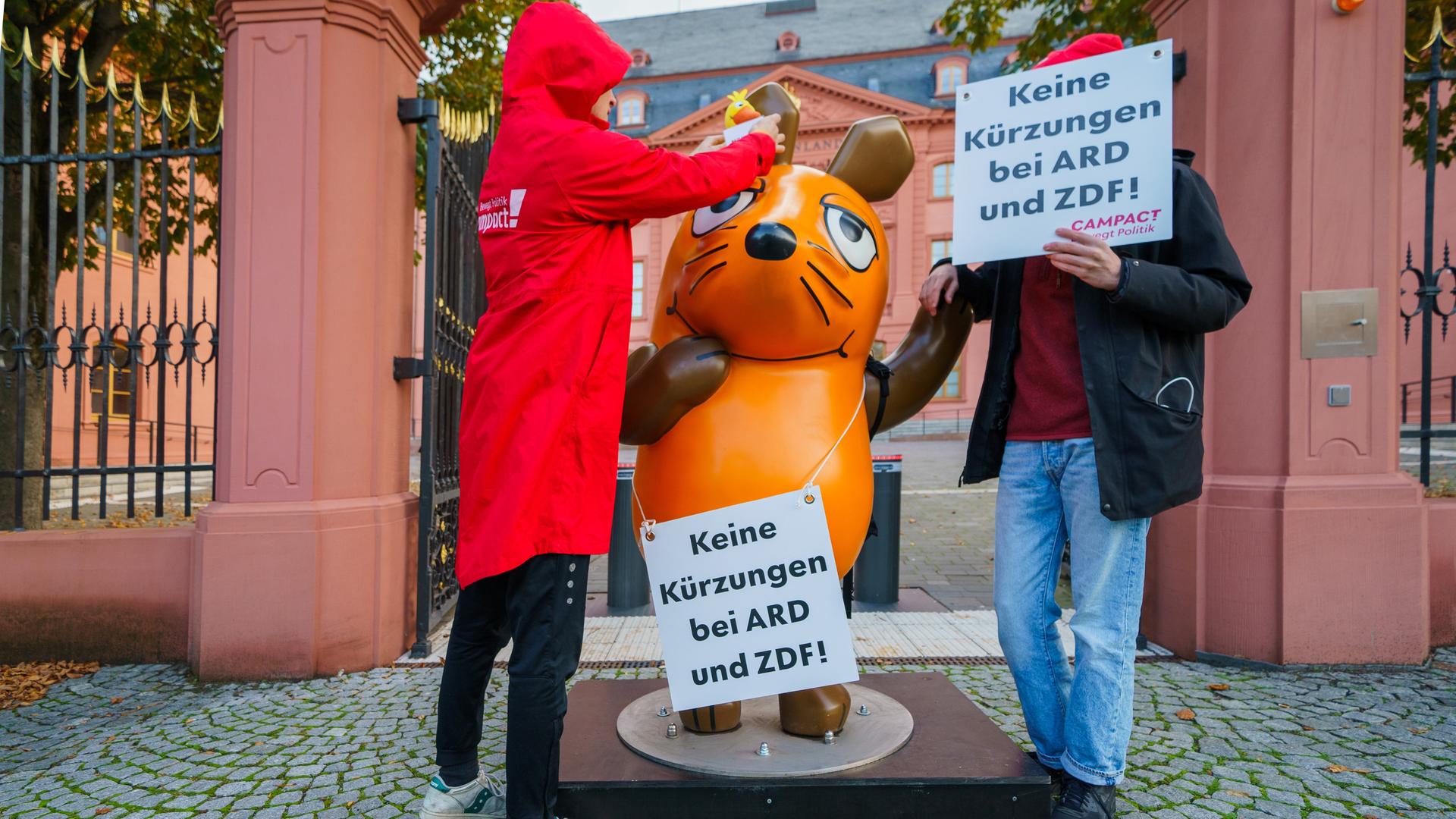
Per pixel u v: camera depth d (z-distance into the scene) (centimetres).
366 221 383
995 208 216
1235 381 371
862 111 2952
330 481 369
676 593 214
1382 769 250
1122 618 204
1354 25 358
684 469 218
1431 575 372
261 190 366
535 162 186
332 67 373
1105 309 201
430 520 399
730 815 195
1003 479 227
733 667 210
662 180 185
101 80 646
